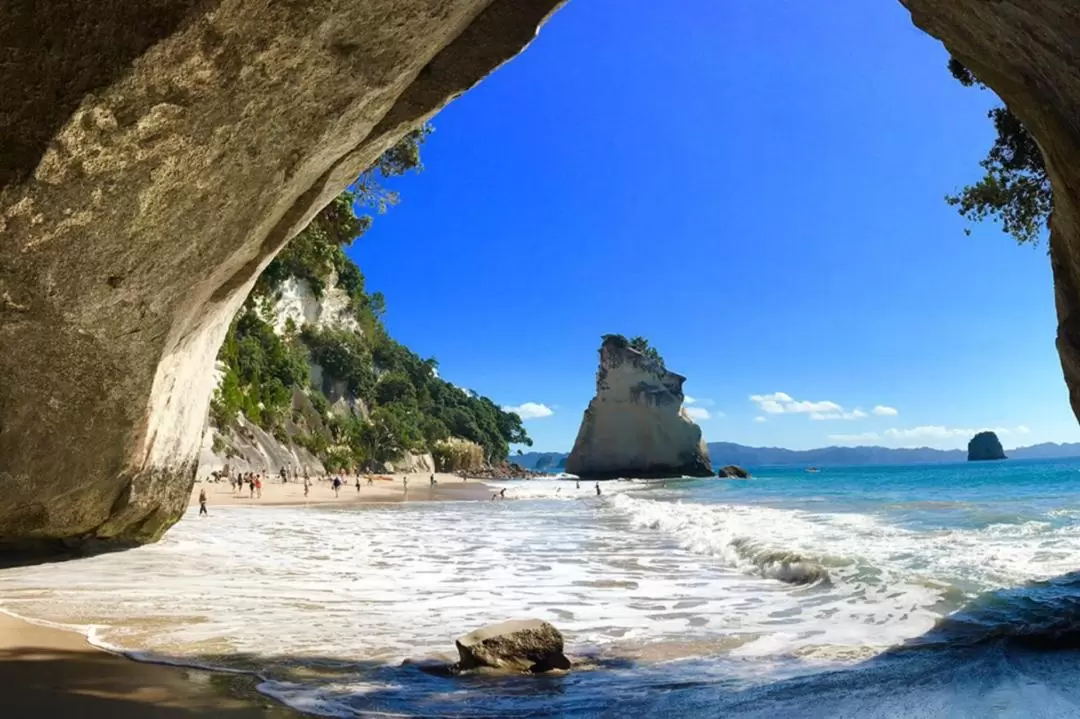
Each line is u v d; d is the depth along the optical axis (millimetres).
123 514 11047
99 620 6969
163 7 4773
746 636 6512
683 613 7699
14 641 5918
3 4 4477
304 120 6477
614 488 54906
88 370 7602
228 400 50625
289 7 5270
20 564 10680
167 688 4652
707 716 4117
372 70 6480
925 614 6973
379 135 7949
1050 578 8398
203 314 9125
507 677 5129
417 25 6363
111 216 5875
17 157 5020
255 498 35500
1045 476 52250
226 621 7055
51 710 4113
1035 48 5801
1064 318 7641
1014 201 14617
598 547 14625
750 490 44062
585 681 5035
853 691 4512
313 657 5652
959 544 12047
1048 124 6504
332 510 28953
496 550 14281
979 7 5977
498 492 44500
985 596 7516
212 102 5551
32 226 5566
